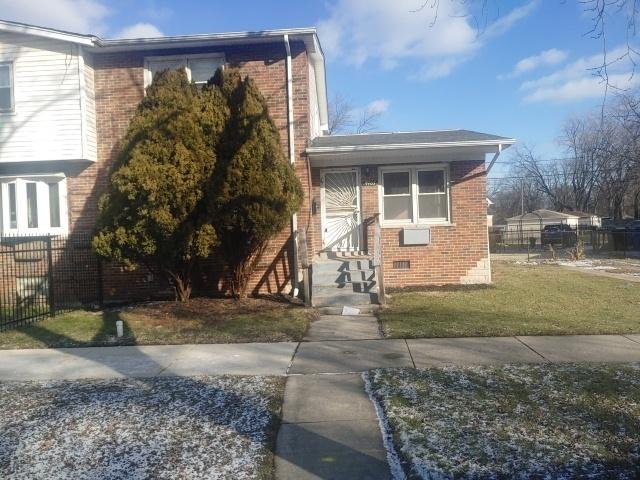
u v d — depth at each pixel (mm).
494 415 4922
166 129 10500
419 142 12594
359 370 6570
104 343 8438
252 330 8961
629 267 19781
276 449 4488
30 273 12984
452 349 7359
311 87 14461
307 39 12609
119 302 12711
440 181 13477
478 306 10391
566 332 8125
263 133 10727
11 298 12789
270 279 12656
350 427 4883
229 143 10734
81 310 11539
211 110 10945
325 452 4410
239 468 4168
